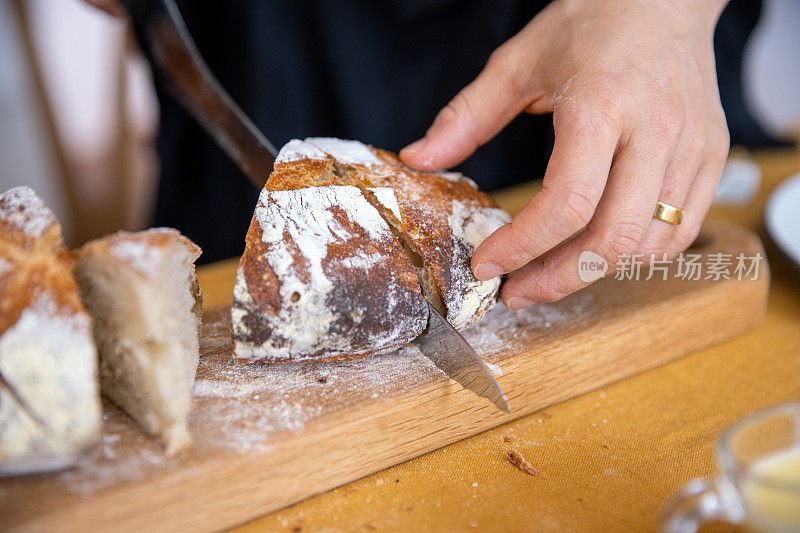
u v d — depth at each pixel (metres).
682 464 0.49
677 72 0.53
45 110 1.42
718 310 0.59
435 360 0.51
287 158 0.52
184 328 0.49
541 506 0.46
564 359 0.54
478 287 0.52
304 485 0.46
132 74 1.30
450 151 0.58
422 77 0.78
